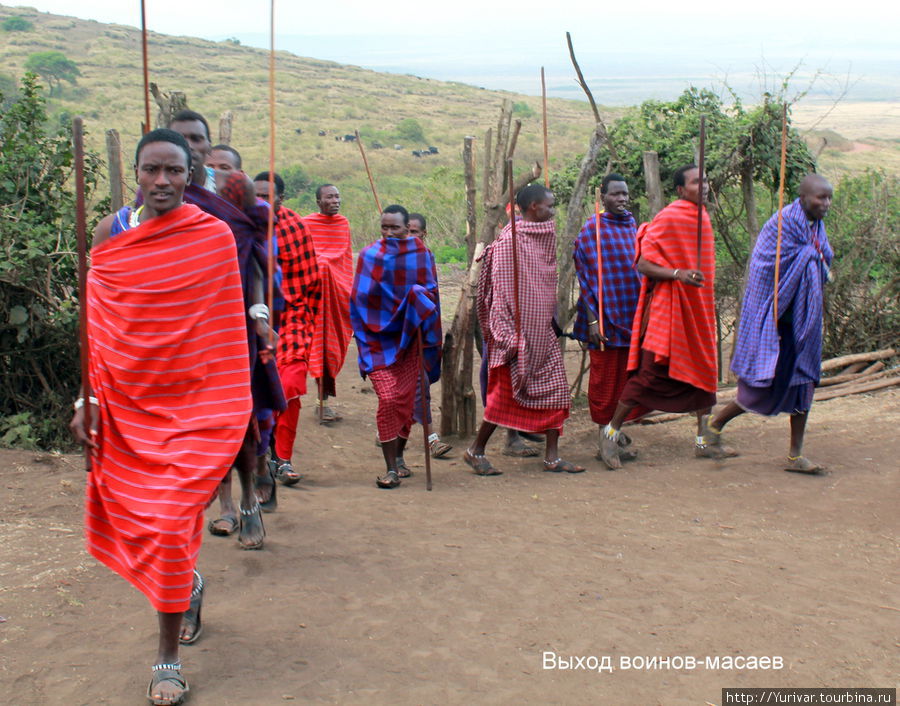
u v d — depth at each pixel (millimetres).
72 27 114125
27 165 7961
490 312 7191
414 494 6637
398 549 5203
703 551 5340
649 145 10102
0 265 7195
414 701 3602
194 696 3582
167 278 3666
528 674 3832
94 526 3723
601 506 6305
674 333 7016
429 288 7074
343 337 8320
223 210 4707
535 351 7160
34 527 5312
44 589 4391
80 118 3496
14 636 3945
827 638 4215
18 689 3570
